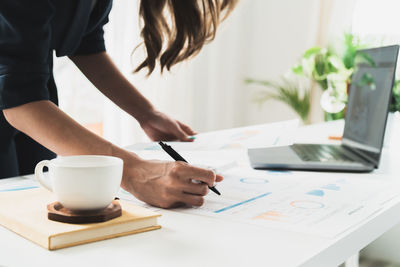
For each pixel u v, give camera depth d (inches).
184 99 123.3
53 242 20.3
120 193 31.5
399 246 45.6
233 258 19.6
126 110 50.7
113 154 29.5
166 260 19.3
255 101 139.0
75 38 42.6
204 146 42.6
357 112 48.1
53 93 49.7
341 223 24.6
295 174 38.4
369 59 47.4
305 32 132.3
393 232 45.7
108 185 22.2
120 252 20.2
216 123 133.7
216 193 29.0
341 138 57.4
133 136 105.3
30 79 31.3
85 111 100.5
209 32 43.4
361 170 39.4
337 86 87.9
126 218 22.8
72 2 39.1
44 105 31.1
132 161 29.1
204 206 28.1
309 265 19.7
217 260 19.3
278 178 36.7
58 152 30.5
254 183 34.7
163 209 27.6
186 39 43.0
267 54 136.9
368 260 47.0
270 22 135.7
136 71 45.8
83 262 19.0
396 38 122.0
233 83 136.2
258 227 24.0
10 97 30.8
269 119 138.9
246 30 136.6
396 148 54.2
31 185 32.4
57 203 23.8
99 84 50.6
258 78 138.0
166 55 43.4
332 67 124.2
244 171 39.5
